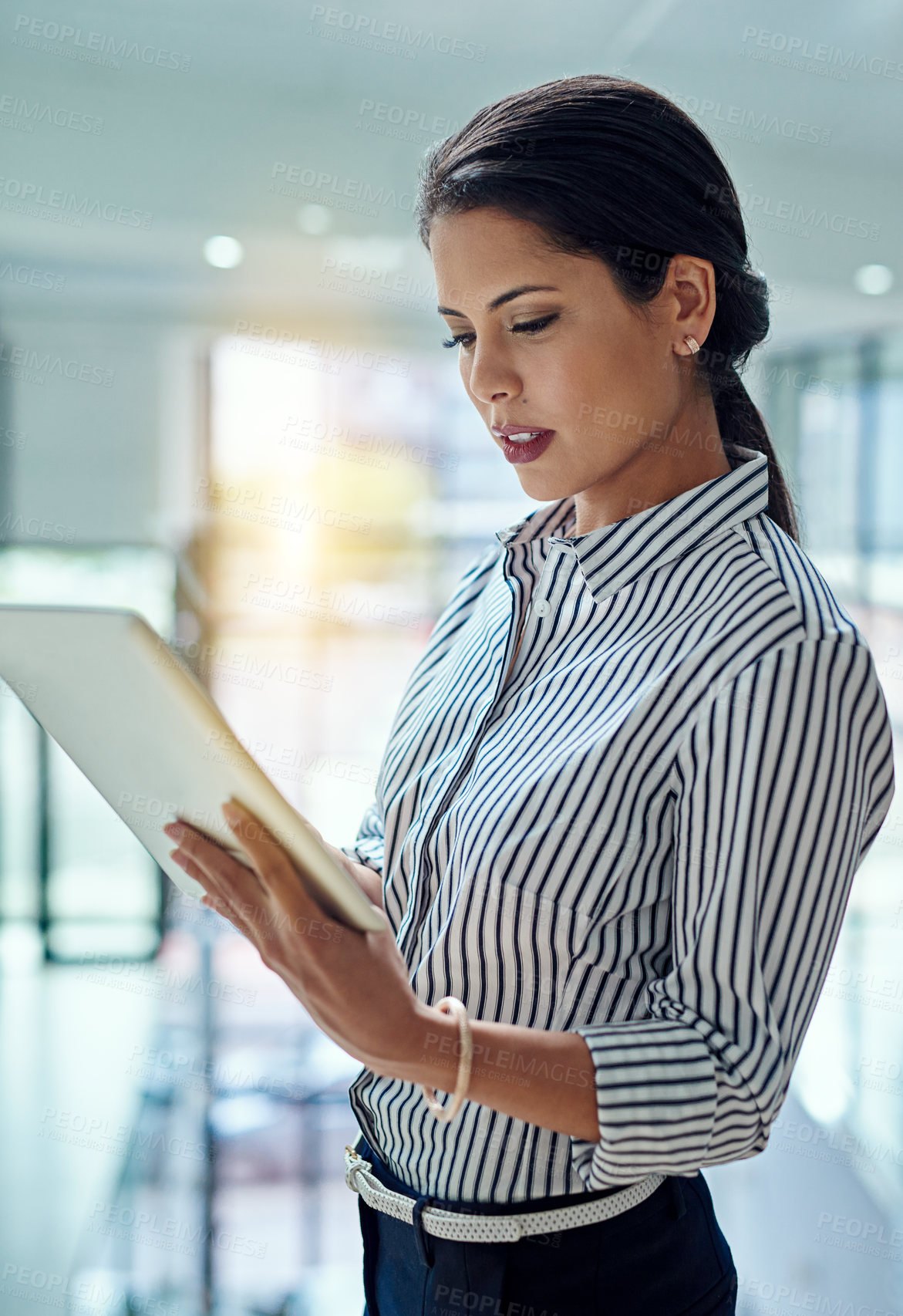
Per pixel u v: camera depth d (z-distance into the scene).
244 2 3.72
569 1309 0.77
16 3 3.75
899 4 3.56
